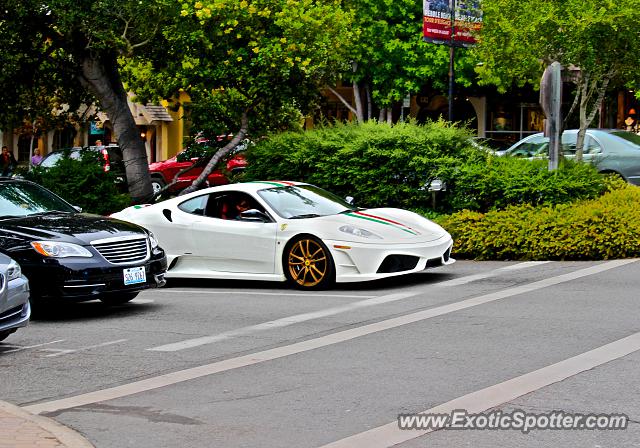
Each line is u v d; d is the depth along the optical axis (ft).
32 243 35.81
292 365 26.11
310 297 39.04
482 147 56.44
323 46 64.49
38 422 20.89
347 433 19.65
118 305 39.83
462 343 27.86
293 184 45.57
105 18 60.95
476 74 124.47
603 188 52.95
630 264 44.01
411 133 56.08
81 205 63.72
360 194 56.95
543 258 47.78
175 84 68.13
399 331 30.22
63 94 72.95
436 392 22.49
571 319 30.86
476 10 82.94
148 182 68.74
